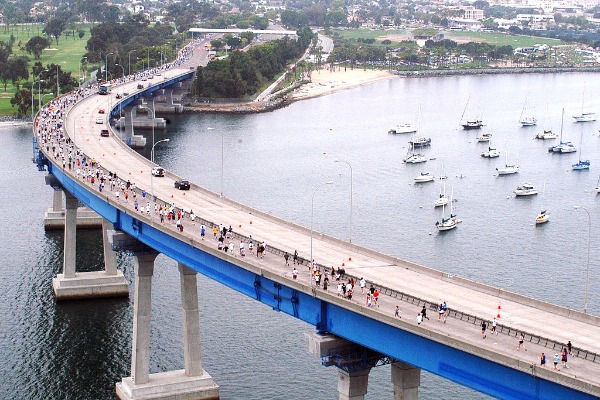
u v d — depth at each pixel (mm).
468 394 165250
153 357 184125
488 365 110938
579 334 116938
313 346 129500
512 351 110250
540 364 106250
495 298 130625
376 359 129750
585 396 103000
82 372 183625
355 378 130625
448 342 112438
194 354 172500
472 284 135000
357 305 122750
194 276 170250
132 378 173125
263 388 170875
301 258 144250
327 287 130750
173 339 192250
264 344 187625
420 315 117125
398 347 120375
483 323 115312
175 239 162500
